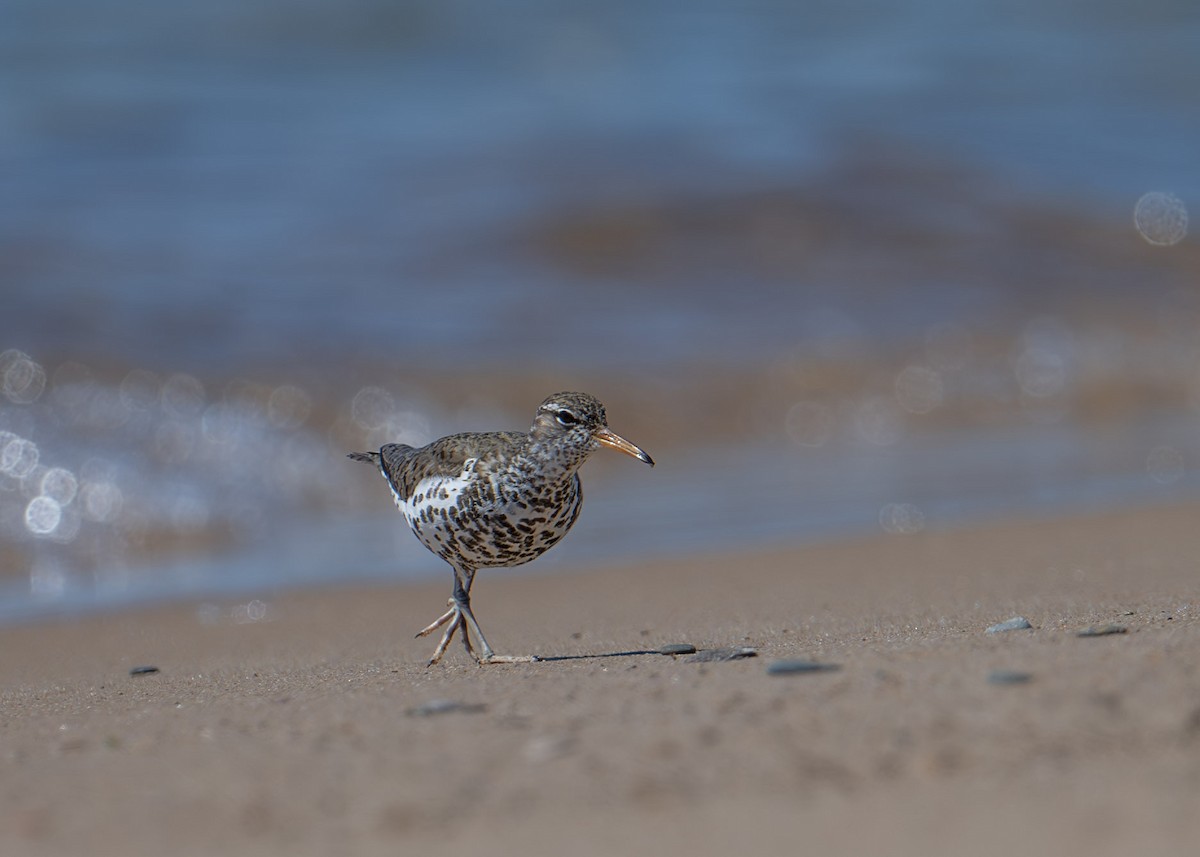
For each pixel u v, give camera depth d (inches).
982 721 235.1
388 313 826.2
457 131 1137.4
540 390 753.0
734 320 860.6
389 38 1423.5
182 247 893.2
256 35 1401.3
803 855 192.7
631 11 1574.8
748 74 1347.2
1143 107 1314.0
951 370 816.3
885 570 510.3
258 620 477.4
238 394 712.4
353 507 649.6
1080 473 686.5
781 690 259.6
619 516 619.5
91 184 984.9
